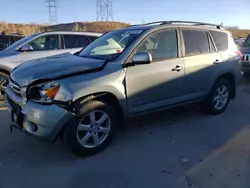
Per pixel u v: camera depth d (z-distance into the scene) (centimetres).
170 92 445
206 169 340
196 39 487
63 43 757
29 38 715
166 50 439
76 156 368
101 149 379
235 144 412
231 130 467
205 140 425
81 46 784
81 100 346
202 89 499
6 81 664
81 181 313
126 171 334
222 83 538
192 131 460
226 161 359
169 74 433
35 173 328
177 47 454
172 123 495
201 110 559
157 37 429
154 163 353
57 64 380
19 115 359
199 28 495
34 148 390
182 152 384
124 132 450
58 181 313
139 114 413
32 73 360
